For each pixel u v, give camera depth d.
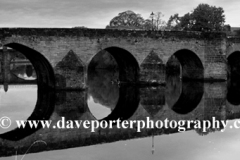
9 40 33.50
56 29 35.50
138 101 30.06
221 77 46.81
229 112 24.81
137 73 42.47
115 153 14.30
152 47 41.88
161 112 24.69
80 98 31.86
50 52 35.41
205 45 46.19
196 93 35.53
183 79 51.47
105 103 29.17
